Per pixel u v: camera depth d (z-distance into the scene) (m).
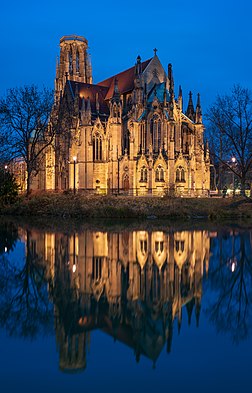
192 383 6.71
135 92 96.31
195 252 23.34
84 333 9.45
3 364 7.57
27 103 73.00
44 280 15.52
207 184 98.94
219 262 20.05
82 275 16.56
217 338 9.11
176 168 90.81
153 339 9.02
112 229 38.47
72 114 103.81
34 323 10.16
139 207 56.47
